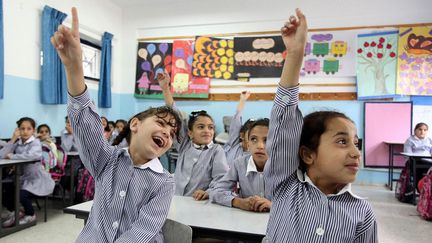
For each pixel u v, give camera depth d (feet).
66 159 11.39
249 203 4.15
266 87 17.58
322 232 2.47
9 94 12.21
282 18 17.43
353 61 16.46
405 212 11.10
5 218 9.01
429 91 15.53
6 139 11.65
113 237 3.17
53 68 13.67
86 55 17.19
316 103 16.84
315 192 2.60
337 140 2.44
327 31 16.75
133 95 19.63
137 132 3.51
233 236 3.34
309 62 16.92
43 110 13.75
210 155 6.02
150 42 19.36
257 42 17.79
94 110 3.29
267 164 2.76
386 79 15.99
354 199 2.64
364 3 16.31
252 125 4.89
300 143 2.65
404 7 15.88
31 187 9.30
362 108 16.40
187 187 5.97
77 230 8.84
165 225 3.46
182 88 18.70
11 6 12.21
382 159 16.07
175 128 3.73
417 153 13.66
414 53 15.69
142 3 19.20
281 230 2.59
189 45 18.74
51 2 14.06
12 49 12.29
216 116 18.33
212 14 18.47
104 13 18.04
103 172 3.43
